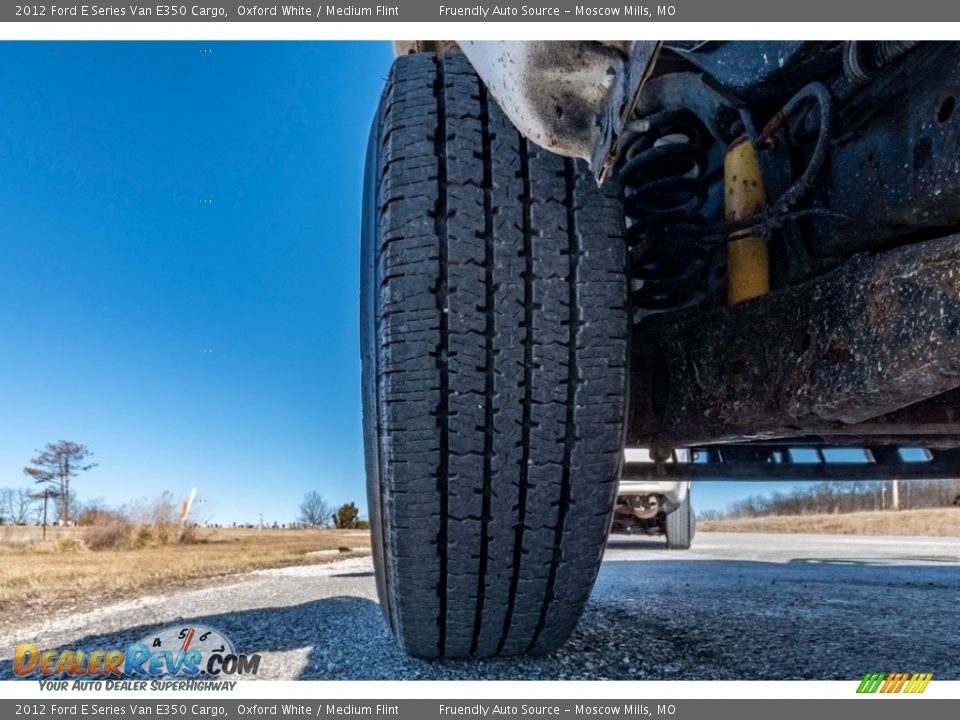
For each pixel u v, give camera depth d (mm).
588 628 2299
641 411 1893
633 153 2150
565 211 1537
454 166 1520
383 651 2018
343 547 9062
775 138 1642
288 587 3830
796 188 1470
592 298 1506
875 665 1819
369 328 1660
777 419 1523
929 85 1229
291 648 2152
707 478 3180
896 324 1251
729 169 1763
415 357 1462
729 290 1751
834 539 10812
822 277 1451
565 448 1504
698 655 1928
